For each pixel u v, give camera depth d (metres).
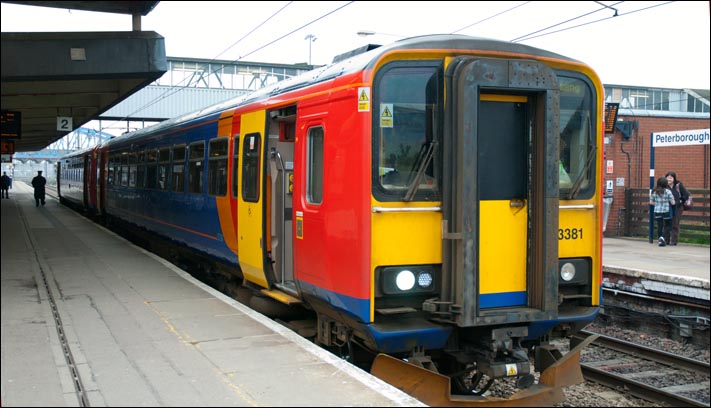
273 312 7.91
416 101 5.45
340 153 5.57
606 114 15.69
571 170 6.00
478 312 5.24
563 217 5.93
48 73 8.65
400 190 5.38
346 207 5.46
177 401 4.54
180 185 11.16
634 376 7.19
